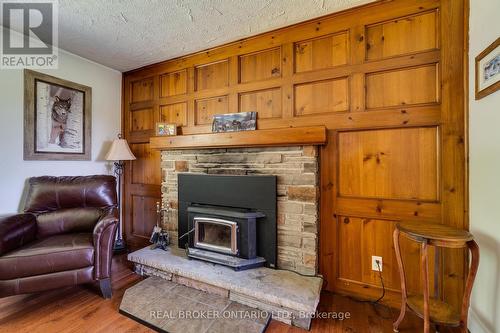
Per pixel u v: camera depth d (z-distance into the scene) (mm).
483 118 1373
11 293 1652
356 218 1891
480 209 1402
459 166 1582
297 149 1960
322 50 2002
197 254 2107
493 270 1274
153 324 1560
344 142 1924
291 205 1970
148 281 2102
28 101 2305
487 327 1313
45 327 1554
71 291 1995
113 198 2457
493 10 1266
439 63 1645
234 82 2375
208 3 1777
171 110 2805
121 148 2775
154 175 2934
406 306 1543
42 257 1712
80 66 2725
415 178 1719
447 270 1617
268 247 2008
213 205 2250
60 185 2301
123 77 3189
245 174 2184
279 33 2156
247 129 2266
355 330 1521
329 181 1961
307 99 2053
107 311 1727
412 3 1712
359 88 1865
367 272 1856
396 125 1756
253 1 1760
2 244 1672
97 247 1859
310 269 1899
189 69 2652
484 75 1337
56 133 2529
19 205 2256
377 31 1822
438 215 1646
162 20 2004
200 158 2426
